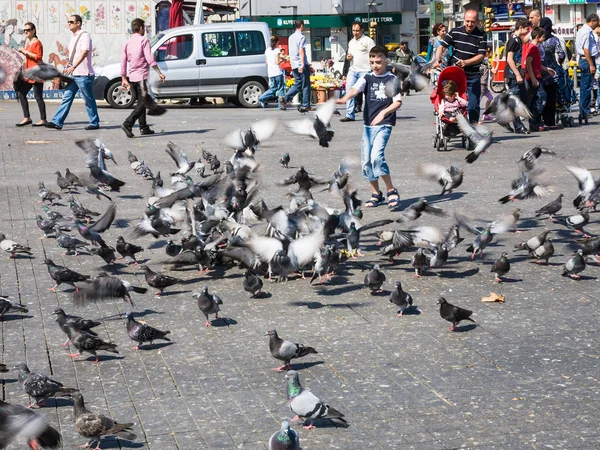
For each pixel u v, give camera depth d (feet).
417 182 47.14
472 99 59.52
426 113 84.64
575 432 19.10
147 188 47.98
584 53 68.28
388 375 22.56
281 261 27.48
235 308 28.32
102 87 95.14
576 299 28.35
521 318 26.66
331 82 104.01
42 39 104.68
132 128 73.51
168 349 24.88
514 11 150.71
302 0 208.74
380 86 40.73
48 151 60.64
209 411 20.68
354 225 33.30
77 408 19.40
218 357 24.16
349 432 19.40
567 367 22.75
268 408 20.76
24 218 41.37
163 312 28.17
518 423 19.60
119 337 25.94
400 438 19.04
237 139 38.40
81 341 23.76
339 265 32.19
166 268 33.17
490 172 49.19
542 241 32.12
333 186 35.58
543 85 65.00
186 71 95.50
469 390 21.45
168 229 34.04
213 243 31.81
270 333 22.74
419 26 231.50
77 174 51.11
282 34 210.59
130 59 67.41
